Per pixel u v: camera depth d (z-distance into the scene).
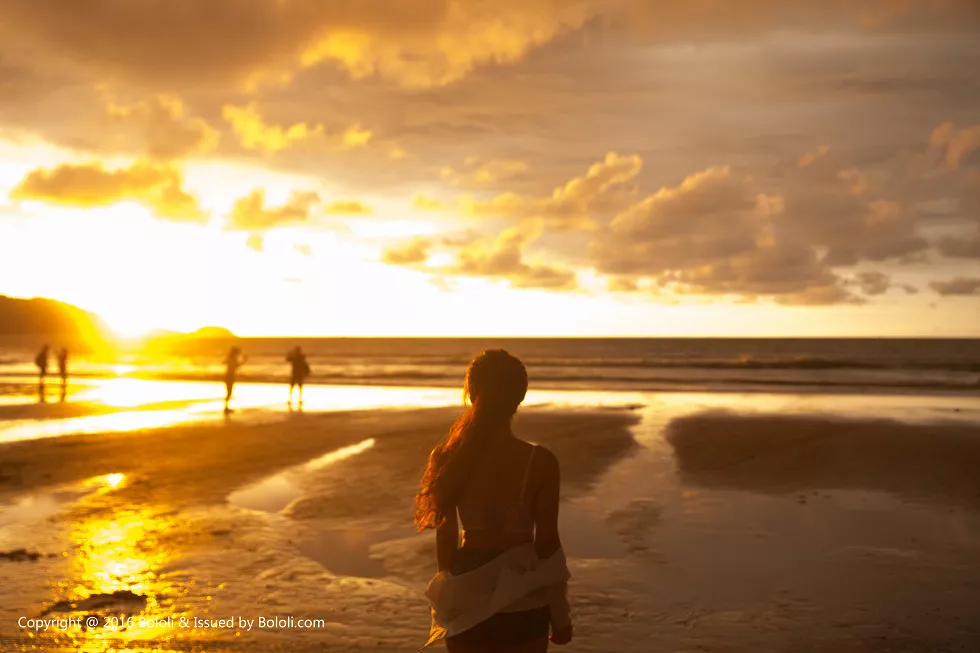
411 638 4.48
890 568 5.93
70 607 4.95
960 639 4.47
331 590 5.39
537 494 2.41
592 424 15.68
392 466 10.66
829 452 11.73
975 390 25.95
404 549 6.47
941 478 9.63
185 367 51.78
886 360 52.44
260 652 4.25
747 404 20.70
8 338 198.25
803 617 4.87
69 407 20.28
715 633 4.61
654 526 7.31
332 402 22.33
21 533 6.92
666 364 48.34
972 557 6.21
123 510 7.92
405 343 180.12
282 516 7.68
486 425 2.47
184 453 11.89
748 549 6.50
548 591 2.43
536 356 74.94
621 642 4.47
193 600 5.13
